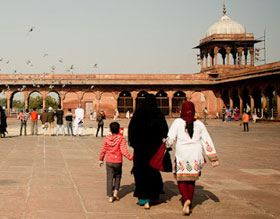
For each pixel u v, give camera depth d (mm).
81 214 4609
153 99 5324
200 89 47656
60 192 5793
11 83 44875
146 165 5098
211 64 49688
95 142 15516
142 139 5160
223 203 5312
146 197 5016
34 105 87250
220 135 19719
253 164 9289
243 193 5984
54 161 9445
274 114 41938
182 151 4895
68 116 19281
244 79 40188
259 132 22125
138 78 46219
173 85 47250
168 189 6277
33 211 4664
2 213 4543
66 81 45312
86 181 6766
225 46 48000
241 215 4707
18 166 8438
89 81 45562
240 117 42469
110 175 5391
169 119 43312
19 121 37750
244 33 48906
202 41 50438
